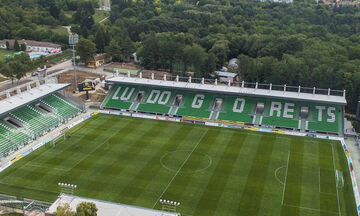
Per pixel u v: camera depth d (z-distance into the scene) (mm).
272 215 73125
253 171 90625
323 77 144250
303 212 74250
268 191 81812
